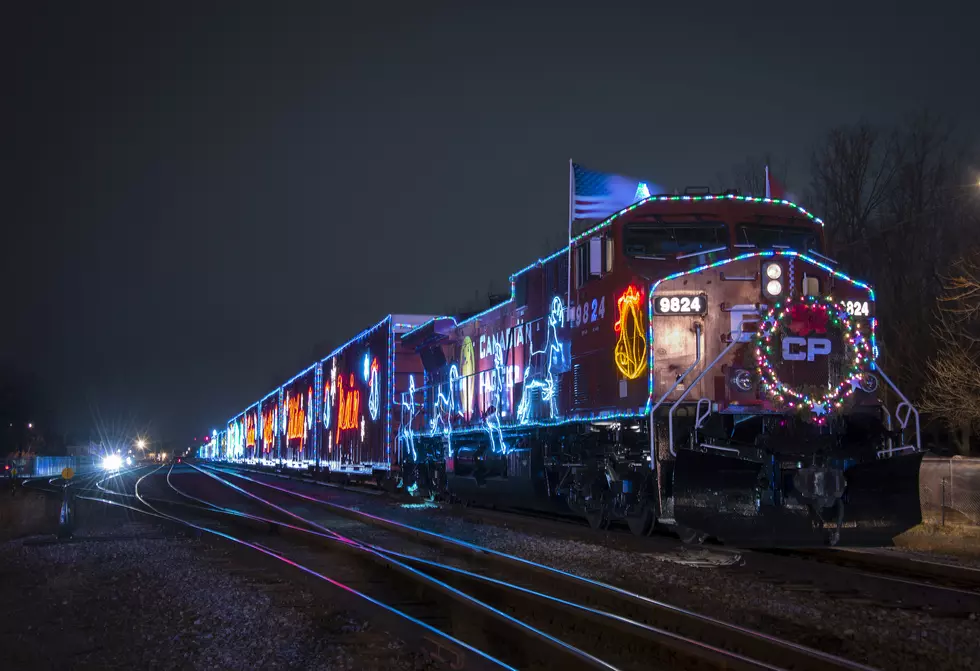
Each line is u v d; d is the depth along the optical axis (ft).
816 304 41.06
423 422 84.58
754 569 35.86
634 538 42.65
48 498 99.96
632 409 42.63
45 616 30.89
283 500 88.69
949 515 55.06
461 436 71.97
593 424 48.29
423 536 49.21
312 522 62.39
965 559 39.55
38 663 24.30
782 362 40.50
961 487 55.06
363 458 101.86
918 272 83.20
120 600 33.45
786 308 40.78
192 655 24.58
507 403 62.13
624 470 44.57
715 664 20.81
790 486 39.63
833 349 41.11
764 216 44.55
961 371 66.23
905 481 39.73
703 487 38.55
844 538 38.83
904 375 82.43
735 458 38.93
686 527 40.34
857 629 25.02
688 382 40.83
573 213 51.96
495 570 38.09
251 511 75.72
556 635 26.37
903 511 39.50
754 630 24.56
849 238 86.84
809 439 39.93
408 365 92.89
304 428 143.02
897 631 24.67
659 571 34.35
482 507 71.00
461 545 43.70
